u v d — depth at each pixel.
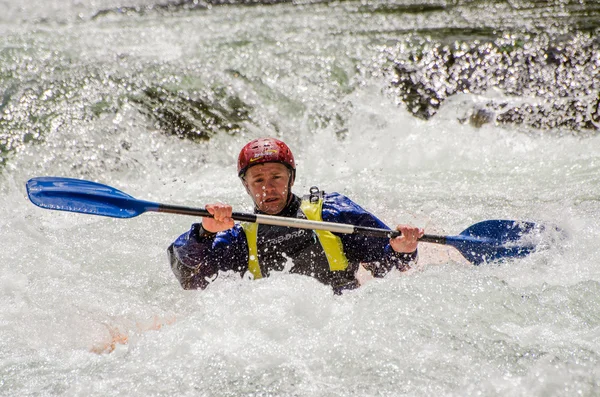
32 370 13.17
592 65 30.47
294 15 40.25
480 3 39.94
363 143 26.66
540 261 16.62
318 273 15.78
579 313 13.87
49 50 33.72
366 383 12.05
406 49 32.78
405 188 22.86
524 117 27.38
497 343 12.87
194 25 38.97
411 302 14.09
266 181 15.68
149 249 18.98
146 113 28.16
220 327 13.88
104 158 25.83
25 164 25.09
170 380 12.48
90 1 45.69
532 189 22.05
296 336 13.45
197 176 25.17
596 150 24.58
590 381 11.88
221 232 15.94
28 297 16.19
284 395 11.89
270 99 29.47
